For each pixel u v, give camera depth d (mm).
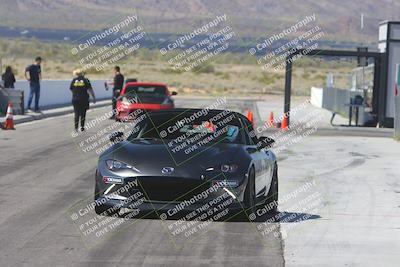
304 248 20109
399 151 48969
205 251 19328
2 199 26547
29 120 66188
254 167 23953
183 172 22703
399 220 24703
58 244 19688
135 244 19938
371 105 77438
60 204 25734
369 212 26125
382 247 20484
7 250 18859
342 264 18422
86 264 17641
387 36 74562
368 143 54625
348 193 30531
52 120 67625
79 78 54938
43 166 36125
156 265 17703
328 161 42375
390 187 32406
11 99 67250
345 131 66812
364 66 80188
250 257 18828
